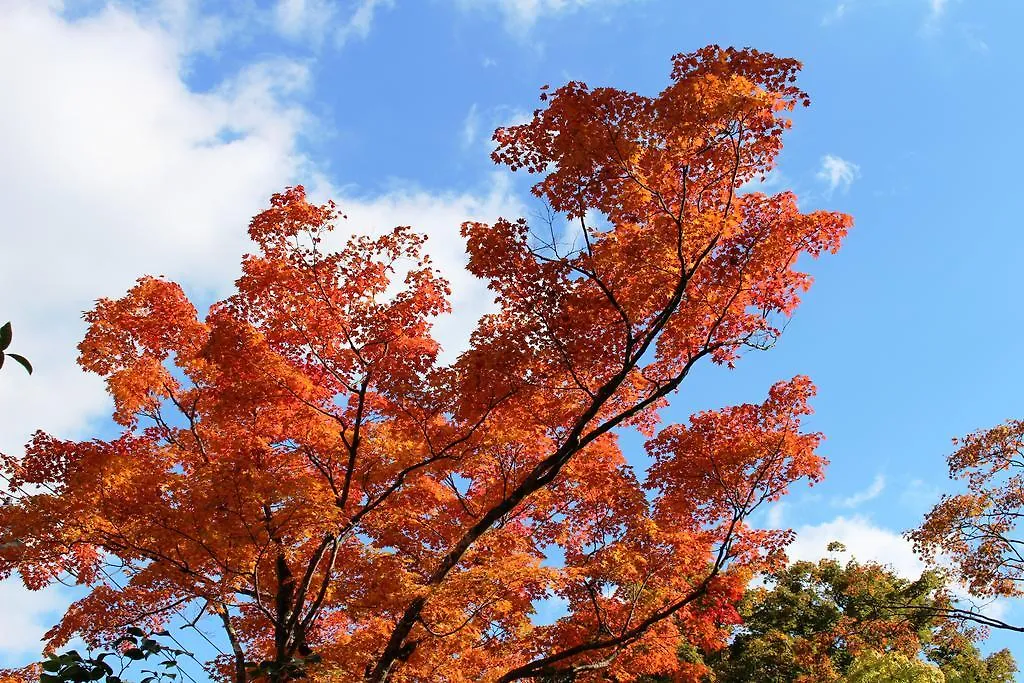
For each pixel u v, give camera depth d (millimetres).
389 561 12266
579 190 11797
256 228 12305
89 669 5789
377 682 11047
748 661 25359
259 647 13141
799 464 13914
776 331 12688
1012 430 17844
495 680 12414
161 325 13414
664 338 13164
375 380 12594
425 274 12719
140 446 12758
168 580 12195
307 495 11328
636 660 14547
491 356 12125
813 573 29594
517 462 14094
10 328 4398
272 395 12305
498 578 12023
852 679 20016
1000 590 17453
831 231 12047
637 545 14859
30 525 10688
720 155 11461
